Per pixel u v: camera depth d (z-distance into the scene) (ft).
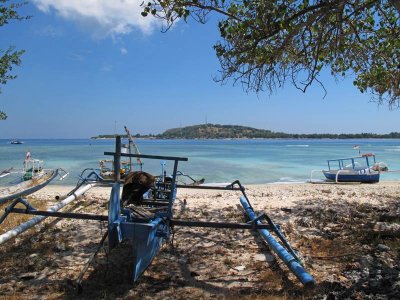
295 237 27.07
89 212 35.86
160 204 27.78
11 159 148.87
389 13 27.45
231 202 42.47
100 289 17.93
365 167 82.79
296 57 25.67
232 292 17.80
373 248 24.02
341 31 23.26
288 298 16.96
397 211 36.76
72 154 188.44
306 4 23.31
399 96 32.68
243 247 24.90
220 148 298.76
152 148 296.92
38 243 24.85
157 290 17.97
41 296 17.11
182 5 22.45
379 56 29.78
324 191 55.62
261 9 22.88
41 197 46.37
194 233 28.17
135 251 18.37
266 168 115.14
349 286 18.04
